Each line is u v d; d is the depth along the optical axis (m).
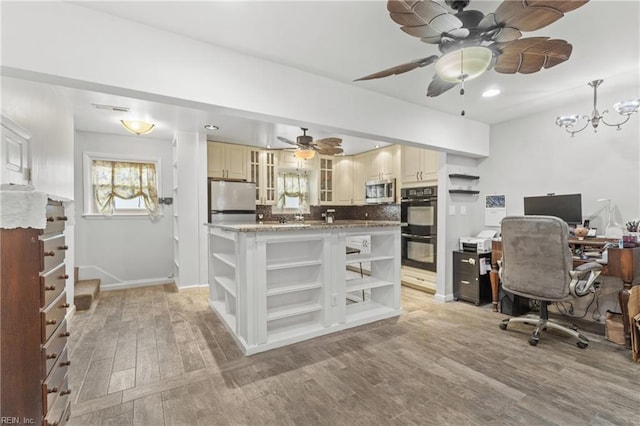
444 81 1.92
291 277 3.03
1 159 1.68
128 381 2.10
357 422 1.69
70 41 1.68
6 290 1.21
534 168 3.66
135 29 1.86
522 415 1.74
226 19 1.85
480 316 3.39
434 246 4.25
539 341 2.71
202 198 4.54
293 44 2.14
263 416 1.75
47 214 1.38
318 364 2.34
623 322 2.58
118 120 3.79
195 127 4.16
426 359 2.40
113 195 4.57
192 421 1.71
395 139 3.15
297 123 2.58
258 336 2.54
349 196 6.20
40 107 2.39
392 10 1.32
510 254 2.79
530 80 2.72
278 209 5.96
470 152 3.87
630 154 2.95
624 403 1.83
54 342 1.42
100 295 4.18
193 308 3.63
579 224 3.10
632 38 2.07
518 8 1.31
